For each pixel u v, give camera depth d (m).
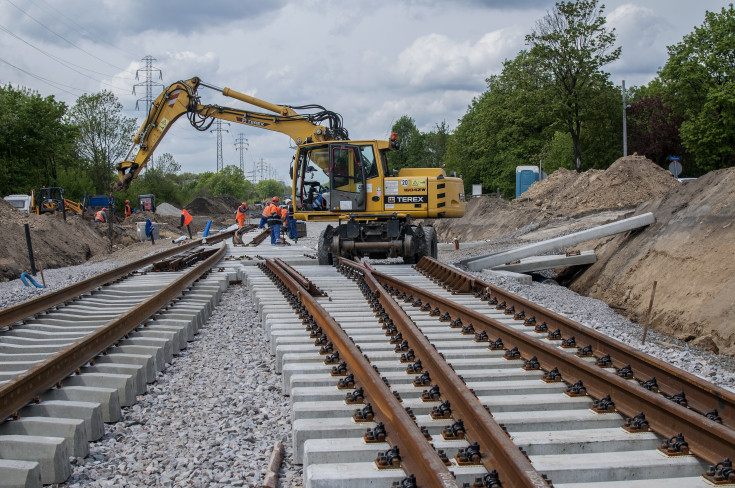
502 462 3.66
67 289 10.55
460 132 73.44
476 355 6.68
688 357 7.55
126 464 4.46
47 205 43.19
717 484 3.71
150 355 6.59
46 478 4.12
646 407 4.70
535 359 6.19
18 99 60.00
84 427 4.60
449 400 4.88
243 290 12.91
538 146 60.31
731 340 9.16
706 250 11.68
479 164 65.31
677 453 4.13
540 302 11.20
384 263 17.22
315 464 3.91
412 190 15.54
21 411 4.91
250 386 6.25
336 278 13.00
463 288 11.10
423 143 86.62
